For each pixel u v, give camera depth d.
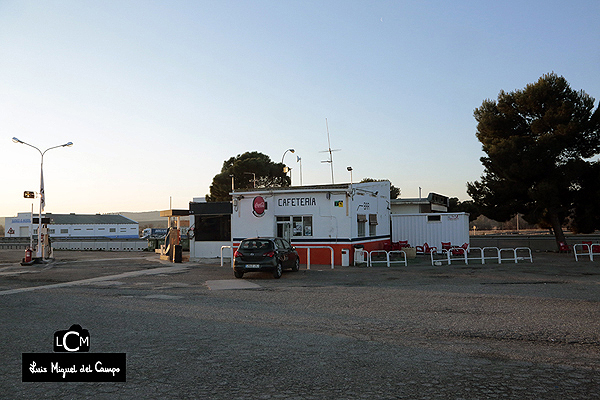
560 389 5.04
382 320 8.99
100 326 8.77
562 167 28.34
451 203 51.12
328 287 14.26
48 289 15.19
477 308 10.09
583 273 16.92
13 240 70.44
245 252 17.27
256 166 56.94
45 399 4.98
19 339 7.81
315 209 23.38
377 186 26.92
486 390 5.03
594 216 28.77
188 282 16.47
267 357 6.46
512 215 31.48
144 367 6.06
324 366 5.99
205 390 5.14
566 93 28.94
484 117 31.56
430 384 5.24
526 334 7.65
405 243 27.86
